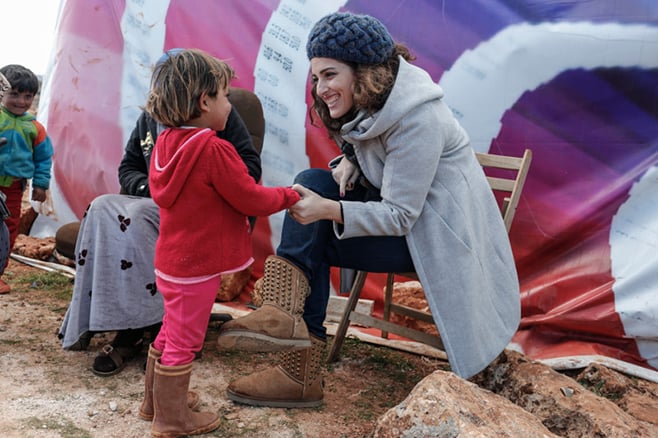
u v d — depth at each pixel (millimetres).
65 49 4684
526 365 2504
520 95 3260
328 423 2363
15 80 3779
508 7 3262
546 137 3236
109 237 2656
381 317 3588
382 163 2342
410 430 1871
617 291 3051
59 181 4762
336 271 3789
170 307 2135
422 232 2305
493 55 3293
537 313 3314
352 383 2801
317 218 2197
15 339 3008
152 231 2725
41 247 4504
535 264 3340
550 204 3262
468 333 2285
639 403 2547
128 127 4426
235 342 2152
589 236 3186
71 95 4645
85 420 2258
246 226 2246
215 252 2107
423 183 2219
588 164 3168
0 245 3000
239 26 3986
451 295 2287
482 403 1975
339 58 2174
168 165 2041
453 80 3385
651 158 3035
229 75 2174
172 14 4207
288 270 2230
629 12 3031
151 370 2248
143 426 2242
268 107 3922
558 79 3180
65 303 3639
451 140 2346
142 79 4355
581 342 3154
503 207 2768
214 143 2039
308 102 3814
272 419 2355
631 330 3025
